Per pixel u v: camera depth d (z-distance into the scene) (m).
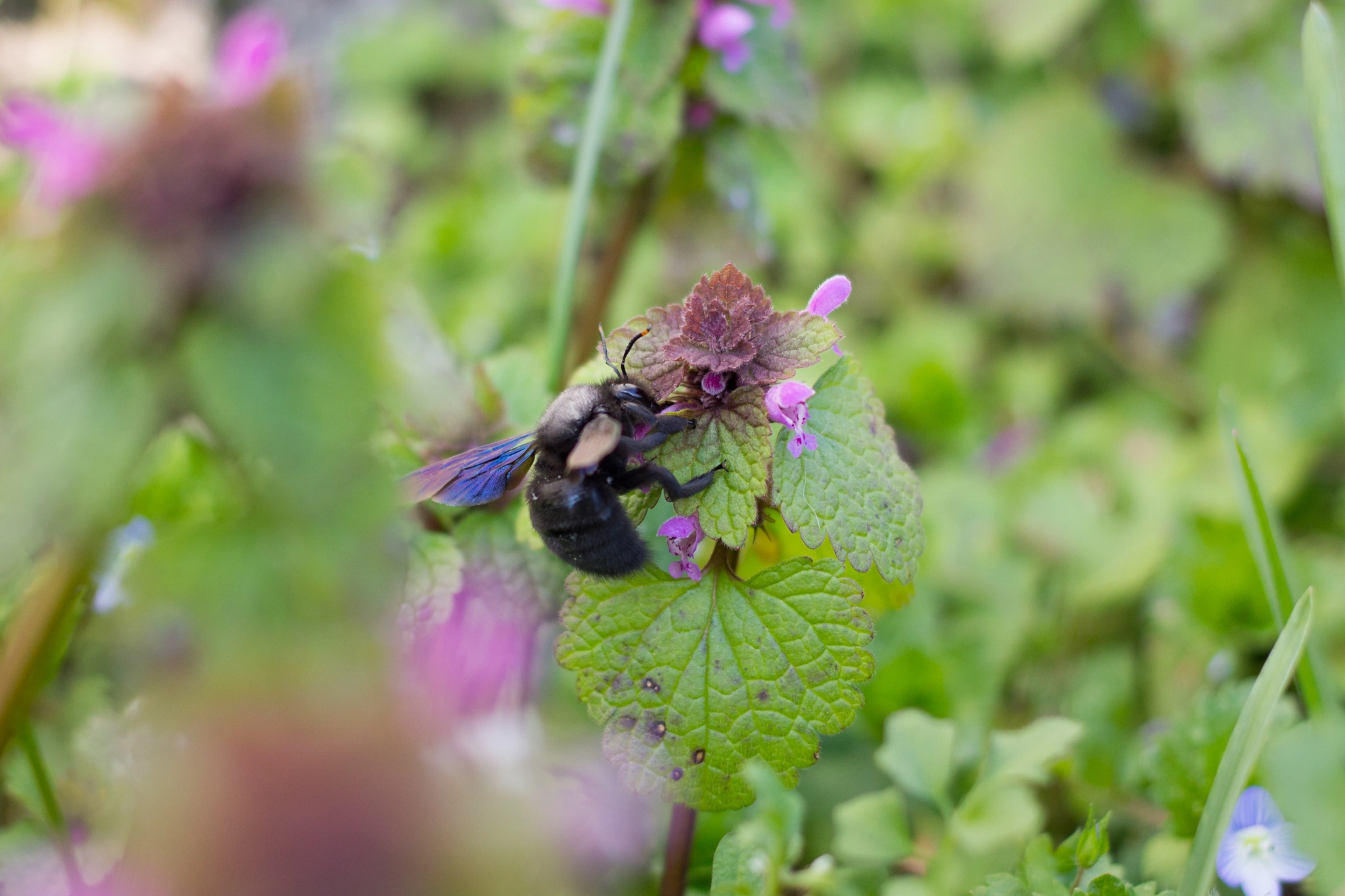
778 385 0.38
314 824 0.32
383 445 0.41
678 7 0.46
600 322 0.48
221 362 0.34
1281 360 0.67
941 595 0.49
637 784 0.38
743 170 0.47
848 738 0.45
